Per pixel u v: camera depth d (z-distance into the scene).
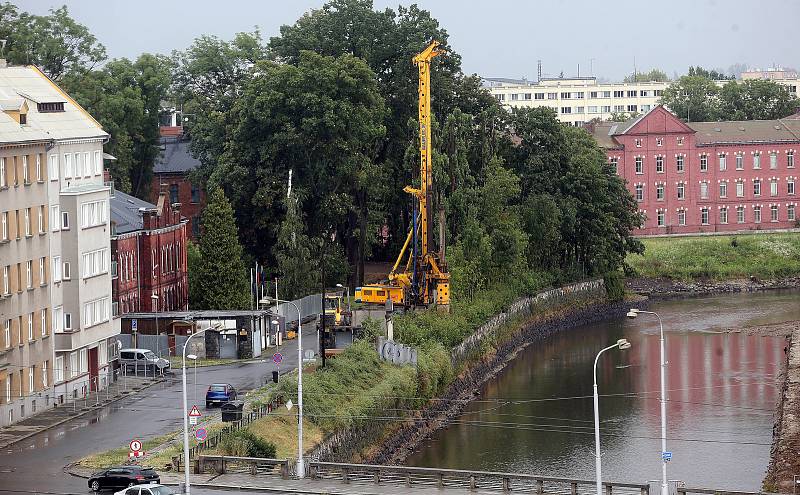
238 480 158.25
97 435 180.00
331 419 191.00
